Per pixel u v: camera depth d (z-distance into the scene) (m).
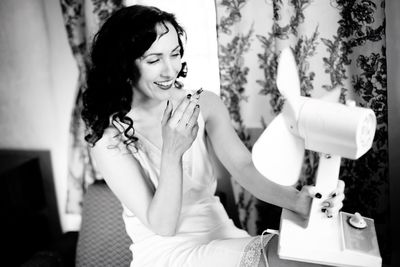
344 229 0.93
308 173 1.61
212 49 1.76
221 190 1.89
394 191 1.70
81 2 1.72
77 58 1.77
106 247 1.46
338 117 0.80
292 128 0.87
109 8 1.66
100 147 1.15
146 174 1.20
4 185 1.93
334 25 1.45
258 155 0.88
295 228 0.93
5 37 2.04
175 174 1.03
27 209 2.07
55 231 2.33
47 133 2.17
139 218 1.12
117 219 1.49
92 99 1.18
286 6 1.45
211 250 1.04
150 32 1.03
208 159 1.27
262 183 1.12
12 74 2.09
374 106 1.47
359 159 1.54
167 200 1.04
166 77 1.09
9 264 1.96
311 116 0.83
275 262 0.94
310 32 1.47
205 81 1.79
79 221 2.29
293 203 1.00
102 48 1.12
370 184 1.55
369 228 0.94
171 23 1.12
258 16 1.54
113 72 1.12
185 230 1.18
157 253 1.15
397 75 1.56
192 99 1.01
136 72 1.11
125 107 1.16
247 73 1.61
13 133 2.21
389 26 1.51
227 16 1.55
